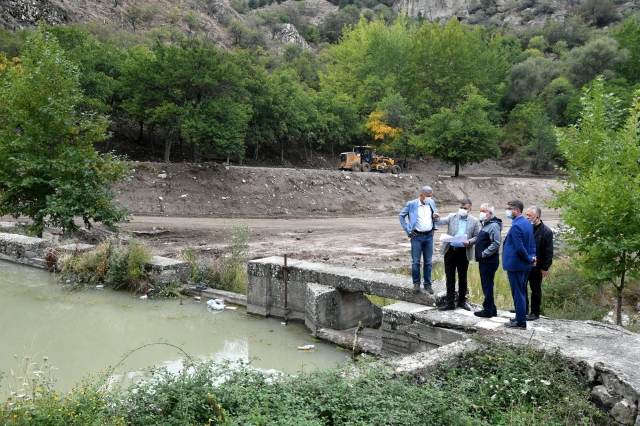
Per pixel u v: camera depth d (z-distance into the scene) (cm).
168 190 2778
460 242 802
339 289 988
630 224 938
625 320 1090
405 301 902
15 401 478
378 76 6462
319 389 546
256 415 477
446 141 4525
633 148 1006
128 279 1255
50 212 1546
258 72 4588
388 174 4053
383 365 608
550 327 736
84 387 530
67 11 7388
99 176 1622
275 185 3192
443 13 14900
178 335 961
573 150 1153
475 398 574
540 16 12975
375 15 14300
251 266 1094
